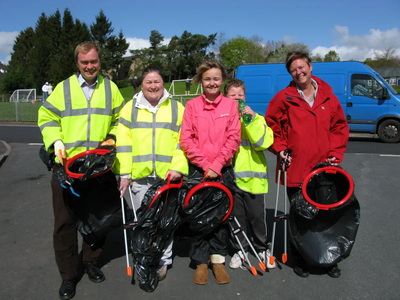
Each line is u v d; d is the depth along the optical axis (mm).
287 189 3156
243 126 3021
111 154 2635
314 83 3033
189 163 2986
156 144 2854
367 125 10352
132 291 2807
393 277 2947
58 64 49688
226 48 53562
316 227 2842
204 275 2918
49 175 6535
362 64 10320
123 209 2828
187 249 3584
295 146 2902
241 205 3105
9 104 19516
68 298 2693
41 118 2768
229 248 3584
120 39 63000
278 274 3033
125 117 2881
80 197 2721
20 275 3045
